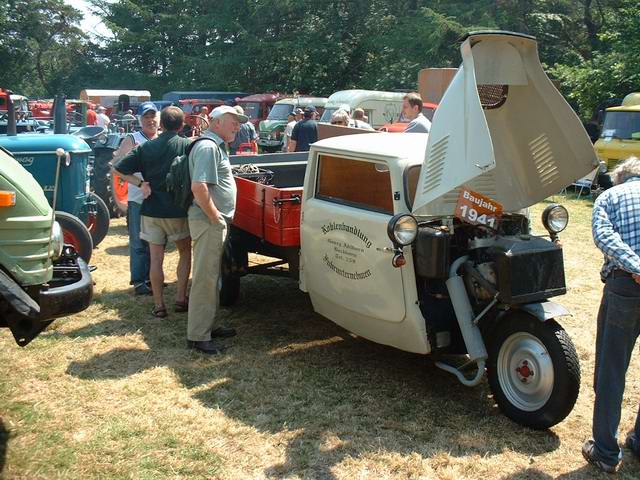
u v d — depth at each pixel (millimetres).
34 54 53781
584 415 4191
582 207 11734
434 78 17609
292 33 34562
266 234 5449
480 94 4293
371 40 30891
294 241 5301
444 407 4273
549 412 3787
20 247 3510
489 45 3953
